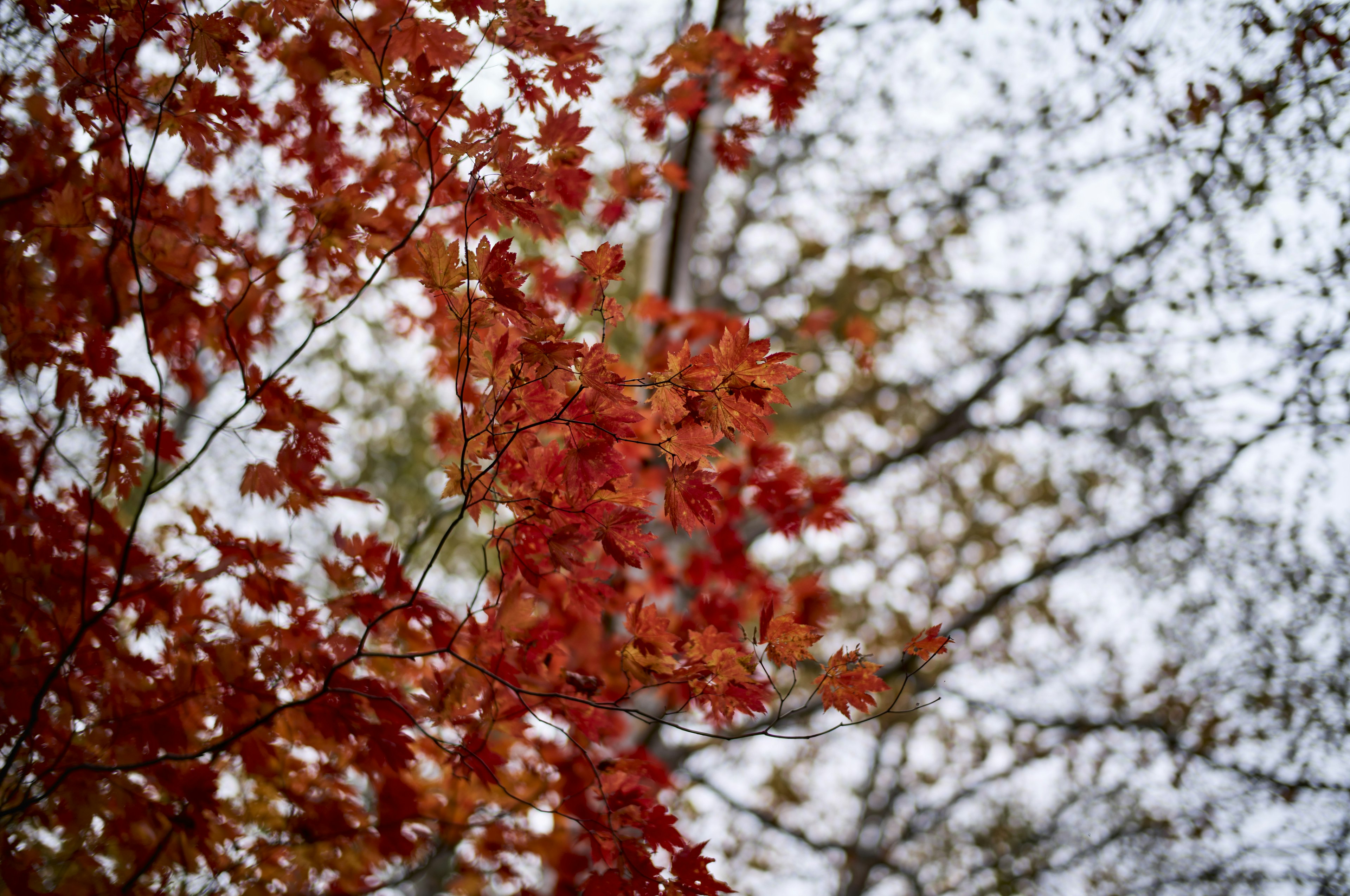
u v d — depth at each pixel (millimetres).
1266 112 3746
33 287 2320
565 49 2295
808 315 6488
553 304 3195
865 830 8875
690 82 3316
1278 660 6570
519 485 2125
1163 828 7094
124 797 2283
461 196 2434
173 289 2510
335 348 6996
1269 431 5980
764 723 6500
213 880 2549
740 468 3797
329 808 2668
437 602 2436
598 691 2479
